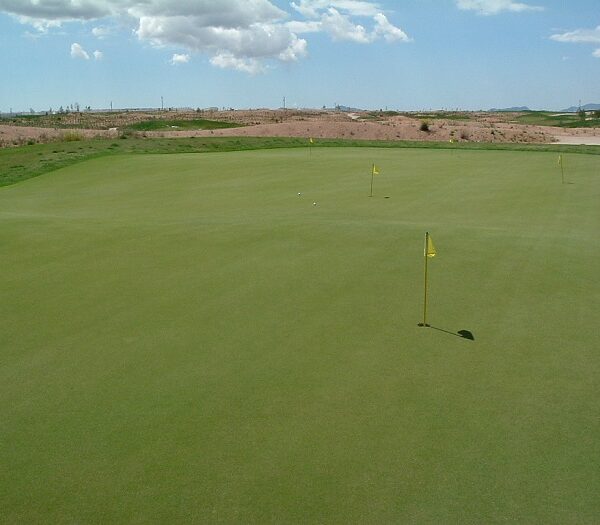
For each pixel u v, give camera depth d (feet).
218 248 46.09
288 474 18.43
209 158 121.39
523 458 19.22
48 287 37.37
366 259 42.75
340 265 41.34
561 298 34.83
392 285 37.09
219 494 17.53
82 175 100.89
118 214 62.75
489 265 41.34
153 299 34.99
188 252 45.14
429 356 26.99
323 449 19.74
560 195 74.02
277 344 28.43
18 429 21.27
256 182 87.81
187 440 20.39
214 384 24.48
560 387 24.12
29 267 41.65
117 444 20.20
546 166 108.17
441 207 65.41
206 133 232.73
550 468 18.70
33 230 52.39
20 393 23.99
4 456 19.63
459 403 22.79
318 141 166.61
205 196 75.97
